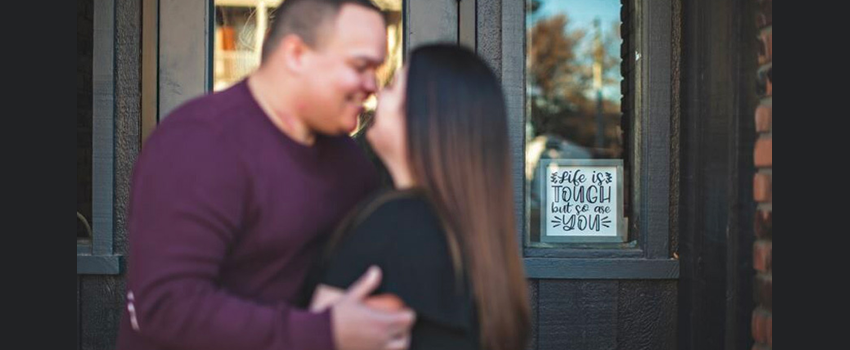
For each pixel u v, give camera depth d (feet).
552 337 9.34
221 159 4.75
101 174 8.99
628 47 10.05
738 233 7.49
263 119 5.10
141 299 4.49
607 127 12.69
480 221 4.29
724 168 7.78
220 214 4.65
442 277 4.24
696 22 8.55
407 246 4.24
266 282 5.04
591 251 9.29
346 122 5.07
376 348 4.23
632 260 9.22
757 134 7.07
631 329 9.33
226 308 4.38
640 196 9.32
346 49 4.90
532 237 9.50
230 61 9.39
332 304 4.33
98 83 8.96
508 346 4.44
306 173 5.18
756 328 7.06
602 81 12.62
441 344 4.29
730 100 7.65
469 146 4.33
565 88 13.33
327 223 5.28
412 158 4.38
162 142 4.79
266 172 4.95
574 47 12.60
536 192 9.55
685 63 8.95
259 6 9.41
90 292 9.18
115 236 9.11
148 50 9.18
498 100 4.49
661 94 9.16
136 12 9.11
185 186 4.60
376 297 4.26
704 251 8.36
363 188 5.78
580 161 9.59
